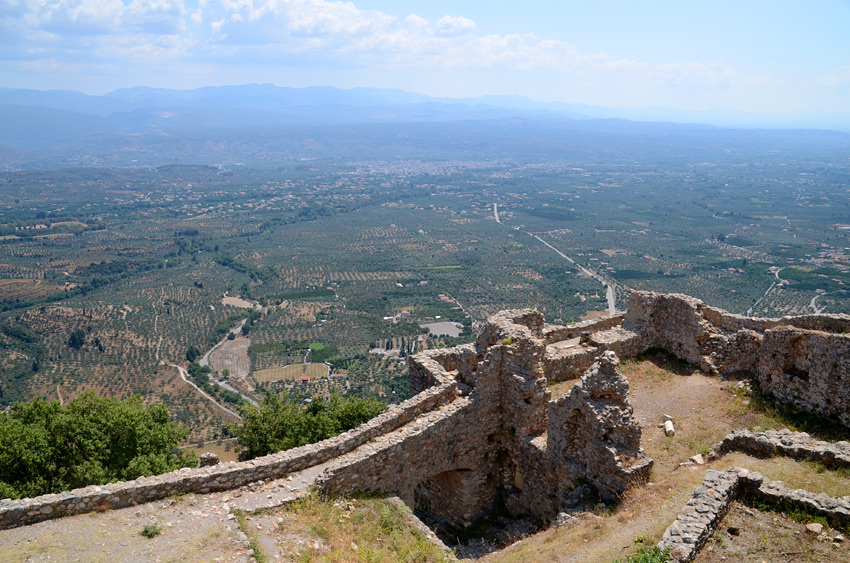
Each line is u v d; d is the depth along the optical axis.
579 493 19.02
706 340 26.89
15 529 15.30
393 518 18.59
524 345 22.78
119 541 14.99
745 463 17.94
